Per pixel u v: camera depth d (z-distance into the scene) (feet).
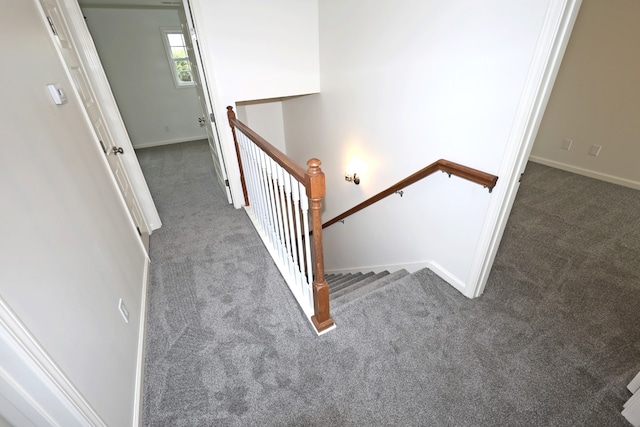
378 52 7.12
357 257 11.28
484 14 4.42
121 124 7.98
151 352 5.28
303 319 5.83
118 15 16.47
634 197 10.26
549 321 5.58
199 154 17.42
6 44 3.62
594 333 5.32
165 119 19.70
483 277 5.96
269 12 8.38
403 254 8.19
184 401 4.52
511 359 4.90
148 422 4.29
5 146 2.99
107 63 17.17
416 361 4.92
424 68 5.88
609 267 7.05
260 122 14.05
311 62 9.59
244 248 8.19
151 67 18.22
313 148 12.19
